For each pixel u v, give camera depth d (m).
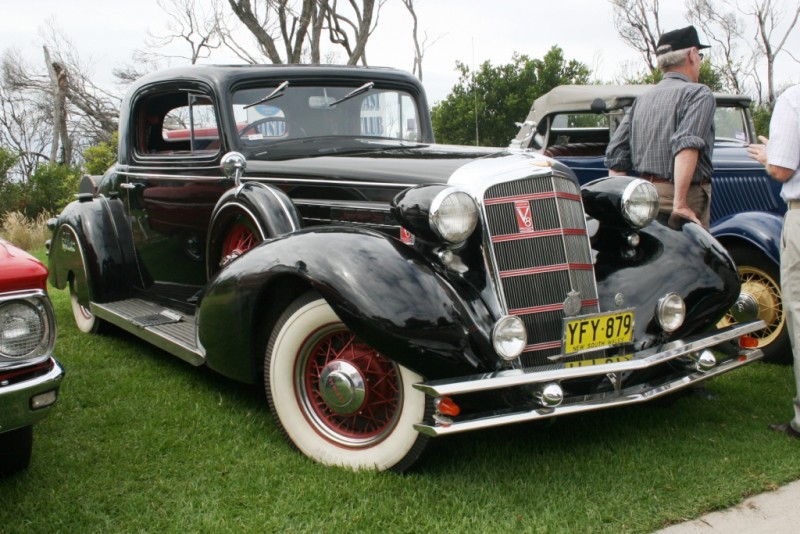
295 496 2.69
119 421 3.41
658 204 3.43
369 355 2.88
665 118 4.21
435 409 2.66
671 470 2.88
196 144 4.25
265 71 4.21
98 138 30.16
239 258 3.13
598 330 2.98
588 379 3.02
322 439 2.99
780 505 2.65
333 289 2.71
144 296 4.82
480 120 15.80
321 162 3.74
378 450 2.85
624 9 27.58
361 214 3.49
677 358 3.23
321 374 2.92
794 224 3.21
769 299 4.45
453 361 2.64
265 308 3.17
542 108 7.05
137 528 2.49
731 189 5.32
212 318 3.20
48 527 2.48
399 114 4.73
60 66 29.11
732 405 3.68
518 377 2.55
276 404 3.08
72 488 2.76
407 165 3.44
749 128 6.69
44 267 2.49
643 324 3.17
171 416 3.47
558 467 2.92
